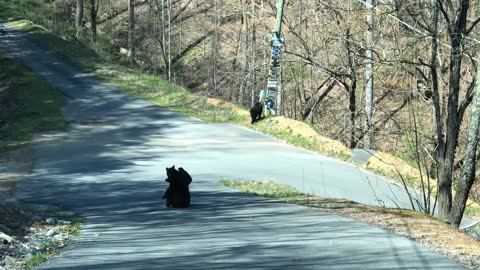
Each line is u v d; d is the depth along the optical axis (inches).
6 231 408.5
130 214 537.0
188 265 312.0
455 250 347.3
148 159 973.8
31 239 399.2
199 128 1294.3
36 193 695.7
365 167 978.7
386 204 721.6
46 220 495.8
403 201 761.6
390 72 907.4
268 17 1924.2
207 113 1461.6
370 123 1263.5
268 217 495.5
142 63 2741.1
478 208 837.8
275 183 761.6
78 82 1814.7
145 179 800.3
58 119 1360.7
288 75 2032.5
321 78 1994.3
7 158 1000.2
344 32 1248.2
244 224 460.4
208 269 301.1
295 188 731.4
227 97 2417.6
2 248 353.4
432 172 919.0
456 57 553.6
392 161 961.5
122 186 741.9
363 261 316.2
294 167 930.1
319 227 434.3
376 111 1448.1
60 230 451.5
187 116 1433.3
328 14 1381.6
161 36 2694.4
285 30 1728.6
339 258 325.1
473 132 518.6
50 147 1091.9
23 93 1644.9
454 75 561.3
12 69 1894.7
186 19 3021.7
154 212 545.0
